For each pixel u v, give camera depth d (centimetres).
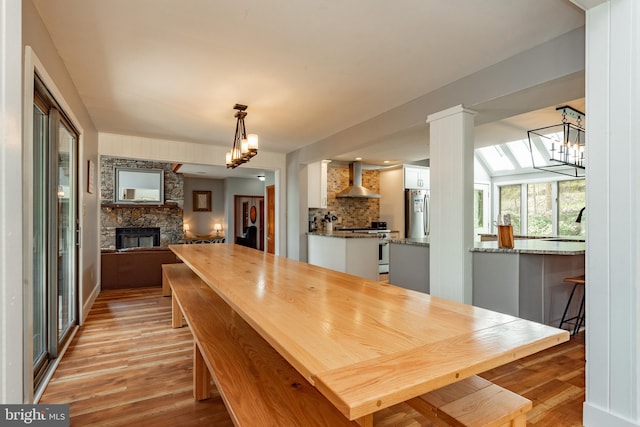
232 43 245
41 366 234
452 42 243
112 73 291
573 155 459
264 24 221
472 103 293
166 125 450
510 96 271
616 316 170
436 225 322
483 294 322
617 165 170
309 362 88
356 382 79
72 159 333
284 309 134
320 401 125
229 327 199
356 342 101
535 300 318
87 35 232
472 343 102
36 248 242
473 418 111
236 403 123
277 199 654
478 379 138
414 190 727
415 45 248
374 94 341
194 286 313
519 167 743
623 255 168
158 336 312
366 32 230
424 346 99
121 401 204
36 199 240
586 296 183
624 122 167
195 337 186
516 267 300
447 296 309
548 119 438
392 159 690
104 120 425
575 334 334
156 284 525
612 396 172
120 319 362
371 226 767
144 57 264
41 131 247
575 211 663
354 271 523
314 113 402
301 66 280
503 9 205
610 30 172
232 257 292
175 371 244
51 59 235
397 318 124
